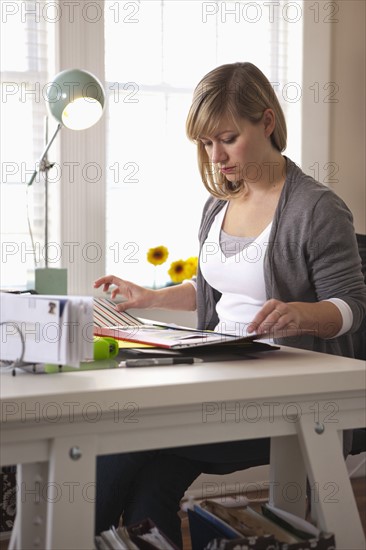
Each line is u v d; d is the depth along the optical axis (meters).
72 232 3.05
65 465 1.21
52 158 3.05
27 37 3.02
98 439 1.24
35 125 3.05
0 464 1.19
